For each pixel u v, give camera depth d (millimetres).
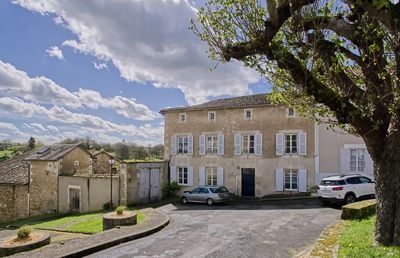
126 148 39250
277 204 19062
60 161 22922
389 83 6730
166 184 25312
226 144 24016
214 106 24625
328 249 7816
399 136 7055
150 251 9391
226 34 7164
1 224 21547
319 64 6965
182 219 14859
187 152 25453
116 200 21344
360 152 19703
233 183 23641
